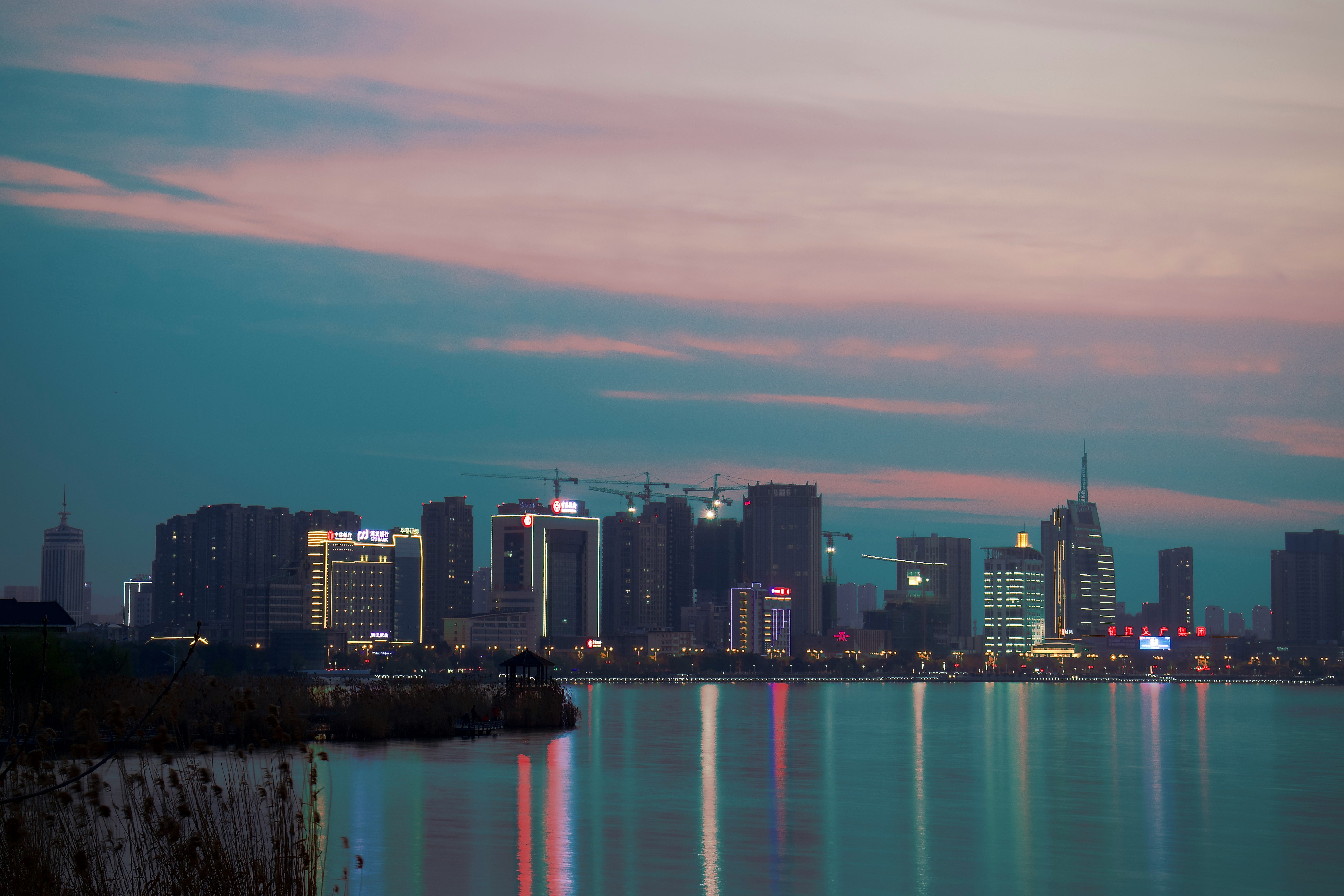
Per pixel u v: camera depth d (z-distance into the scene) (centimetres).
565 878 4138
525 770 7462
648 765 8456
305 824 2694
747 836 5250
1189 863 4850
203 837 2419
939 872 4503
